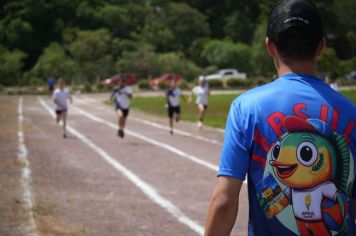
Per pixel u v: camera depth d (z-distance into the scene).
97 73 90.69
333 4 110.44
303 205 2.65
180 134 21.06
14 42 121.38
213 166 13.15
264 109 2.71
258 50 92.12
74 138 19.23
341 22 109.56
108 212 8.62
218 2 142.38
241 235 7.46
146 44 103.50
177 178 11.55
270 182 2.68
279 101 2.73
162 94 59.84
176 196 9.80
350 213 2.76
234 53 103.38
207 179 11.45
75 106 40.62
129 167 12.95
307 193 2.66
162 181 11.20
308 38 2.79
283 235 2.67
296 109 2.71
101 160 14.02
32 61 122.12
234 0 140.00
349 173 2.72
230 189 2.69
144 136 20.20
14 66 89.75
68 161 13.76
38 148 16.17
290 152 2.67
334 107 2.74
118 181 11.17
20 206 8.83
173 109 21.02
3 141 17.75
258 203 2.72
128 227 7.79
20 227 7.65
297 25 2.78
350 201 2.77
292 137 2.67
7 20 126.12
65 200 9.34
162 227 7.80
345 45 111.06
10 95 63.78
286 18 2.80
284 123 2.69
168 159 14.26
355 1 115.12
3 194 9.66
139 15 128.50
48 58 93.69
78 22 124.62
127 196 9.77
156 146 17.11
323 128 2.69
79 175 11.79
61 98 19.44
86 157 14.53
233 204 2.70
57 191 10.05
